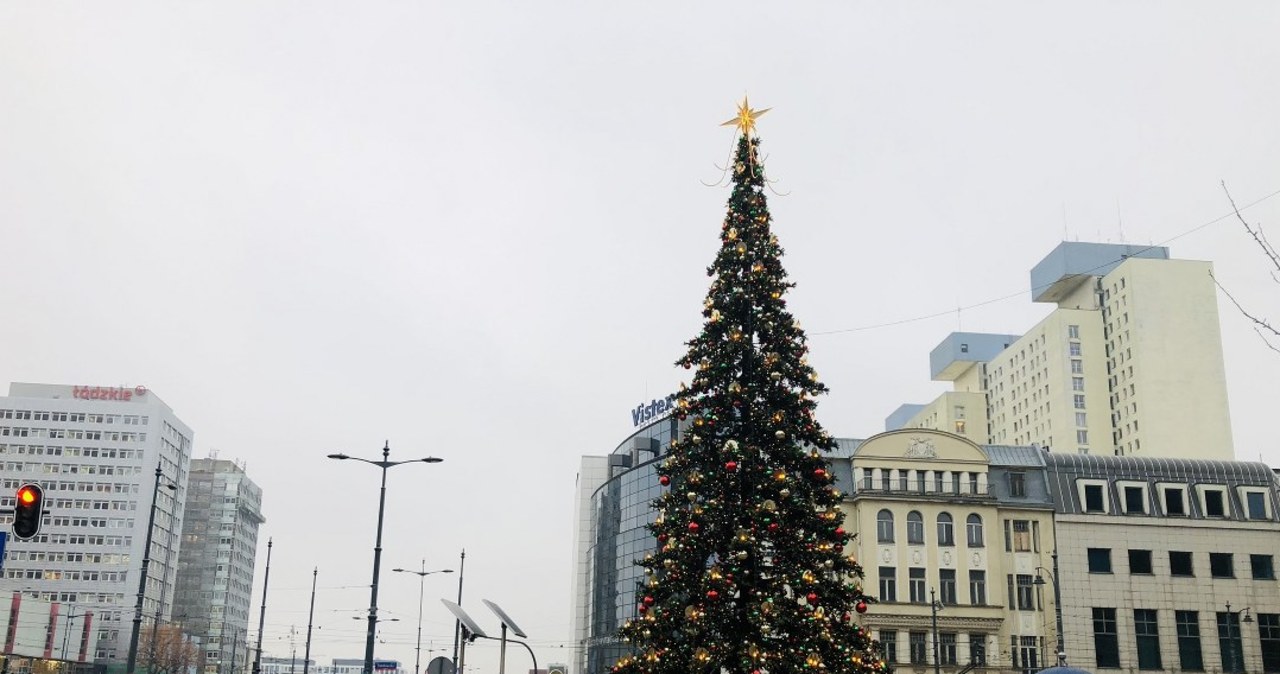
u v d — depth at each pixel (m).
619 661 30.70
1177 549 73.69
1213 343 172.88
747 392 32.59
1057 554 70.62
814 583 30.12
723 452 31.56
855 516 72.25
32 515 25.59
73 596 185.12
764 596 29.89
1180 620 72.38
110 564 187.00
